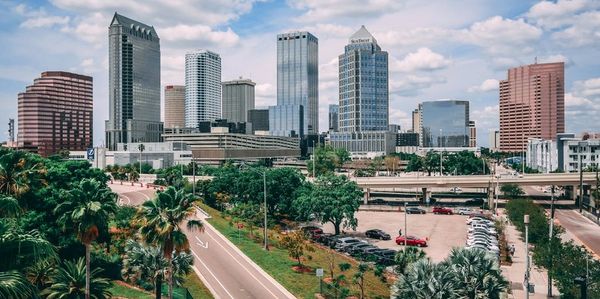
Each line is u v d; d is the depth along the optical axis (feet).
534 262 186.70
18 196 145.59
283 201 342.85
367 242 287.48
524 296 183.01
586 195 470.39
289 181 349.82
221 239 255.91
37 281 115.55
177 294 156.97
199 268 200.75
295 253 202.80
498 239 279.90
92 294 119.14
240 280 185.68
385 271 208.95
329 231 329.52
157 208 128.47
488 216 384.27
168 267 139.64
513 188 468.75
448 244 284.82
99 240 181.06
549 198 531.91
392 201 515.91
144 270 143.02
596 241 306.55
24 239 74.18
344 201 290.56
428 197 514.27
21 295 67.26
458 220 380.37
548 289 182.19
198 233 267.39
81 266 122.11
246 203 352.90
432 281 120.67
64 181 179.52
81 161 229.25
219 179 388.37
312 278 187.93
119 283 160.56
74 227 120.57
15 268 73.46
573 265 157.89
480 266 126.93
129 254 147.33
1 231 74.59
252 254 222.28
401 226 351.46
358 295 168.55
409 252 172.55
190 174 608.60
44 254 78.13
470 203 493.77
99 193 124.36
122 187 501.15
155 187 484.33
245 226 293.02
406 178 489.26
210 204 387.55
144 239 128.36
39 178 165.58
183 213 128.36
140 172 617.62
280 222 345.31
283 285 179.22
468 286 122.83
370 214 417.28
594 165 622.95
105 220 125.49
